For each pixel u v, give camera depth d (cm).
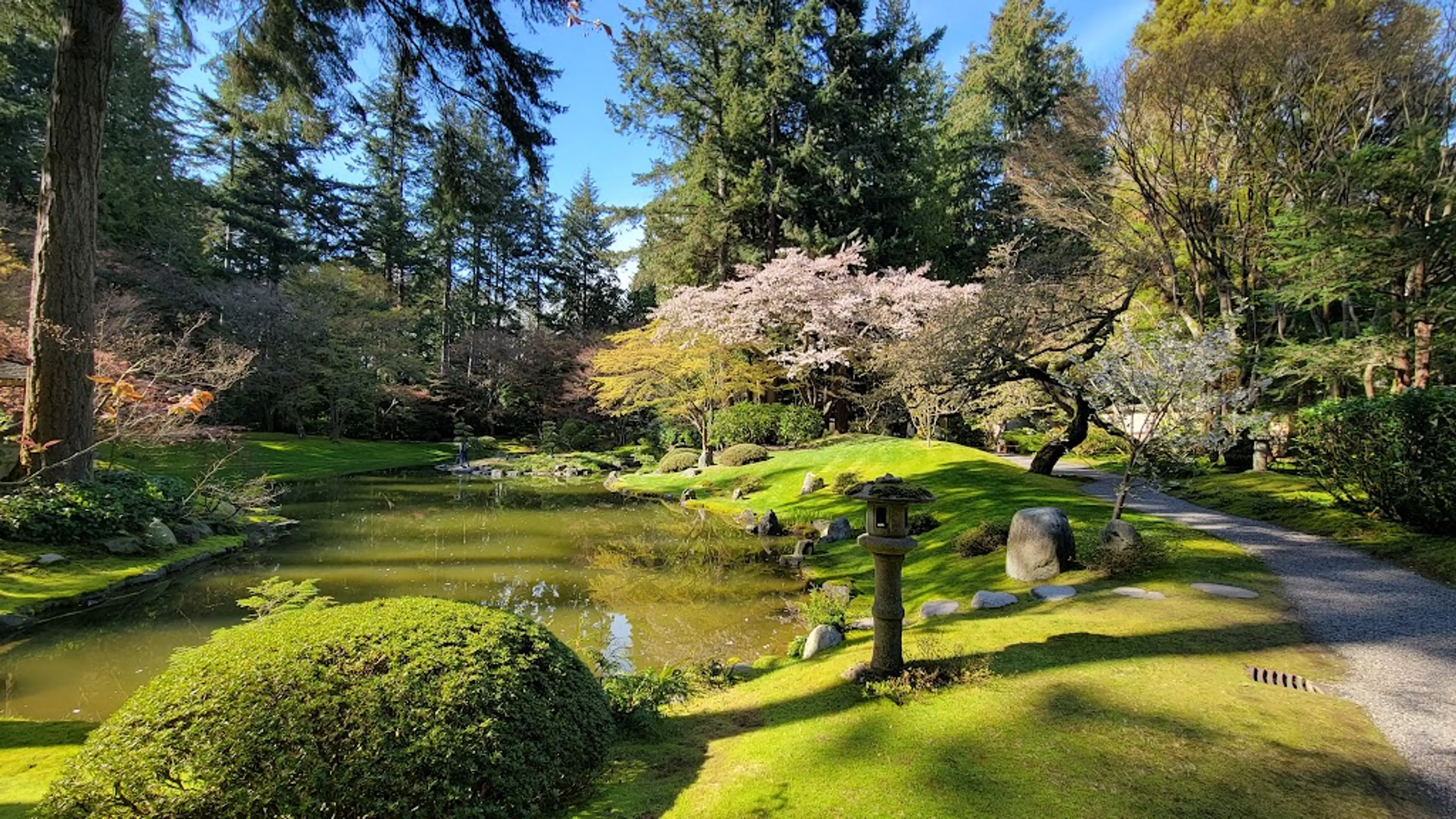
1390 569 587
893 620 379
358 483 1816
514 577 863
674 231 2384
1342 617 460
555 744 271
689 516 1340
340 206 3194
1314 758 272
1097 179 1430
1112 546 603
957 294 1650
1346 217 920
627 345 1992
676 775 302
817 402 2266
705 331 1869
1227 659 385
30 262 1453
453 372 3136
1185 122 1285
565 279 3853
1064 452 1336
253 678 231
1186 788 251
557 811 264
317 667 240
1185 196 1317
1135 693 338
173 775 212
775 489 1465
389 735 231
